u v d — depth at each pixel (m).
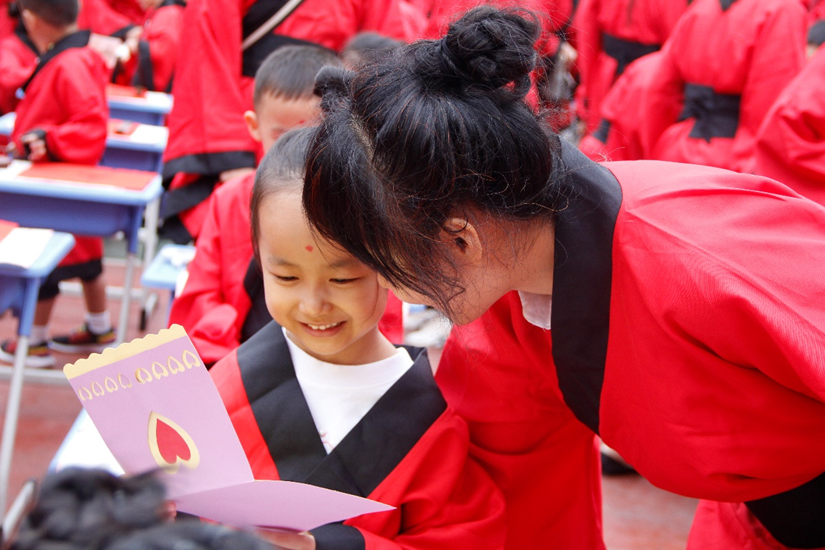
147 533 0.38
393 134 0.80
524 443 1.22
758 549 1.18
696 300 0.85
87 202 2.63
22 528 0.39
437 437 1.11
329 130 0.85
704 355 0.88
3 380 2.88
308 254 0.98
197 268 1.66
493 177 0.82
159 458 0.80
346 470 1.07
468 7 0.90
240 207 1.67
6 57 4.06
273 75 1.70
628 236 0.91
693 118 2.89
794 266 0.85
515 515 1.25
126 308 2.93
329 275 1.00
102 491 0.41
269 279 1.04
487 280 0.92
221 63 2.37
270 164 1.04
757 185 0.95
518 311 1.11
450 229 0.83
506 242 0.89
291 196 0.99
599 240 0.93
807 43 2.68
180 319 1.65
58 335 3.32
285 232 0.98
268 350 1.12
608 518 2.30
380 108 0.82
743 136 2.75
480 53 0.81
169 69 4.51
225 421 0.78
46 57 3.02
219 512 0.84
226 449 0.79
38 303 2.96
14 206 2.59
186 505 0.83
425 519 1.09
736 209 0.90
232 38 2.38
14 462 2.34
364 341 1.13
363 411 1.11
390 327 1.53
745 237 0.87
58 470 0.42
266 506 0.81
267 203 1.00
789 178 2.47
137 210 2.74
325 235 0.86
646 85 3.03
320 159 0.83
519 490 1.25
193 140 2.39
